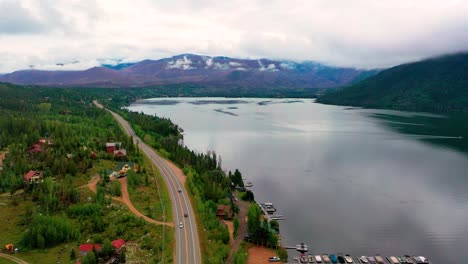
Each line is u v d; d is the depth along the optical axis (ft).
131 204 549.95
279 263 461.37
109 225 474.49
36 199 530.27
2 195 548.31
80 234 453.99
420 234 570.46
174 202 583.17
